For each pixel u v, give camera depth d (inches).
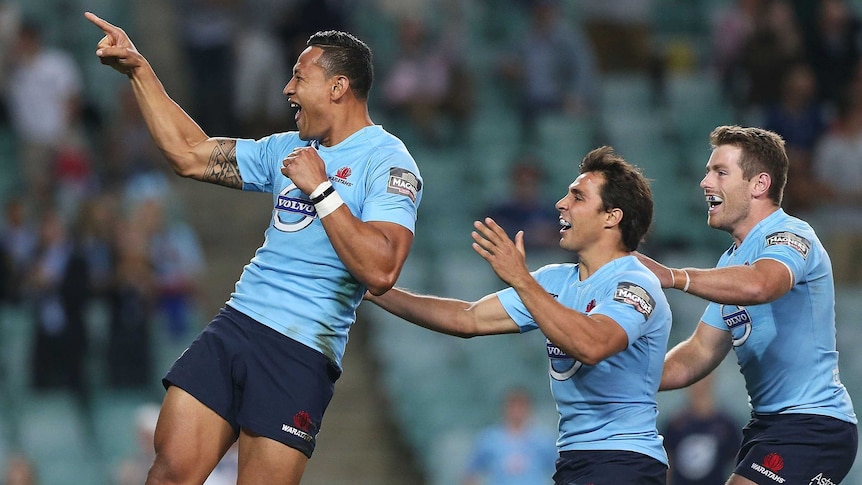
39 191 1729.8
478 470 1379.2
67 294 1521.9
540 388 1662.2
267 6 2095.2
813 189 1943.9
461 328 761.6
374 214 676.1
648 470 708.7
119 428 1504.7
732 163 770.8
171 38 2165.4
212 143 730.8
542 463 1369.3
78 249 1533.0
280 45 2033.7
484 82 2191.2
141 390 1550.2
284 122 2023.9
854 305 1841.8
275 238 697.0
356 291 700.0
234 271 1838.1
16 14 1940.2
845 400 777.6
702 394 1293.1
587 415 717.3
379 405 1688.0
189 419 679.1
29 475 1331.2
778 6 2086.6
